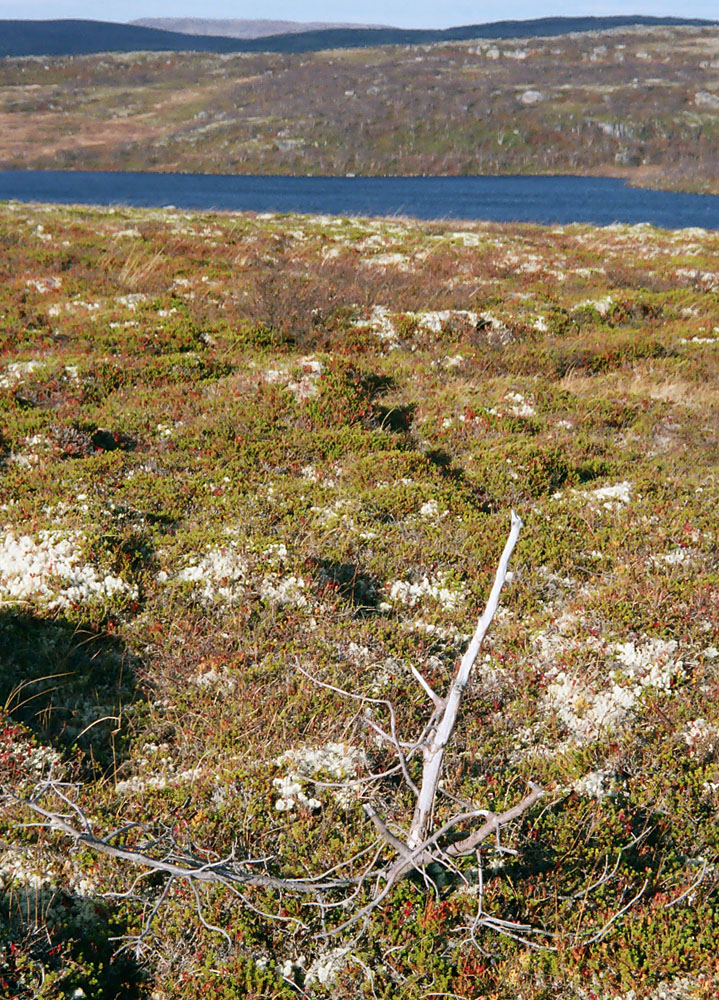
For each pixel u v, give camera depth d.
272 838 4.94
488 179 177.88
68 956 4.19
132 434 11.35
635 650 6.87
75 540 7.94
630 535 9.18
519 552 8.76
